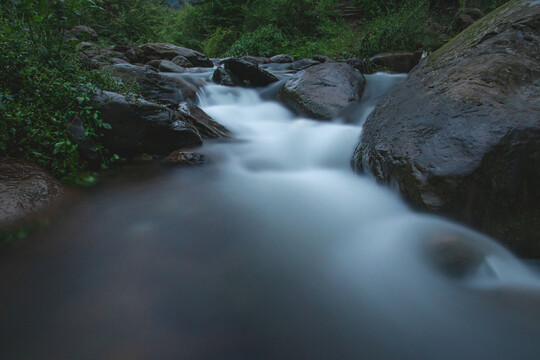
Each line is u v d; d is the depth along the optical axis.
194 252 2.23
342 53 11.28
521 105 2.50
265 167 4.08
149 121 3.86
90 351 1.44
